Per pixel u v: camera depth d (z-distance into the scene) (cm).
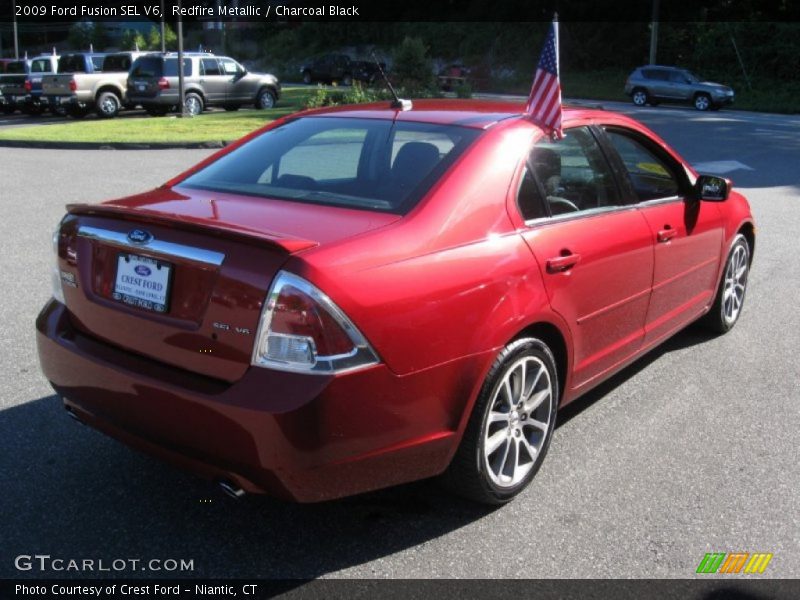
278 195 349
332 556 314
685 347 569
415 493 362
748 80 4484
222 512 342
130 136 1798
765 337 593
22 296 629
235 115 2381
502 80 5622
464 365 311
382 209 325
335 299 273
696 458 401
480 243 326
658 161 474
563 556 317
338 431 275
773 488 373
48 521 330
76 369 322
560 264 356
